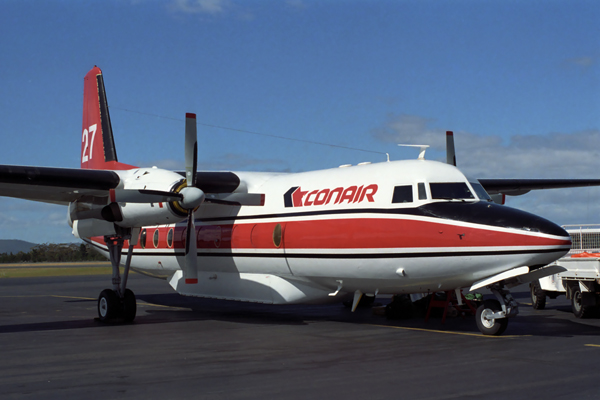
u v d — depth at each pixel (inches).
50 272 1813.5
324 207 444.5
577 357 306.2
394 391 236.5
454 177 412.8
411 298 509.0
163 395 235.5
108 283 1227.9
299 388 243.3
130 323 489.4
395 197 410.0
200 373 276.2
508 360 298.5
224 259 527.5
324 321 490.6
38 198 514.6
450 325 452.8
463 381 252.4
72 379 267.1
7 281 1318.9
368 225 412.2
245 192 518.0
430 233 386.3
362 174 438.9
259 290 508.7
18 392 243.6
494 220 372.8
